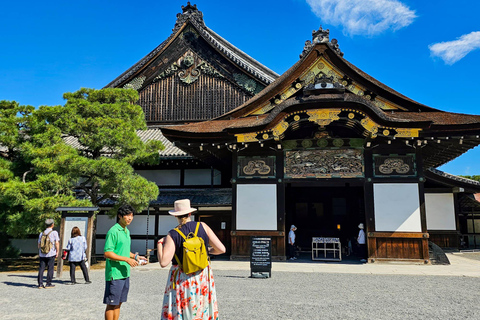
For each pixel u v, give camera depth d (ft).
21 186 43.32
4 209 49.55
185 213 14.60
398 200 49.60
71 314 22.34
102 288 32.19
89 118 49.11
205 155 61.46
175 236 14.12
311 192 74.95
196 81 86.58
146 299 26.73
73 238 35.32
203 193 67.10
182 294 13.71
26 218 45.14
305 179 52.54
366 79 53.88
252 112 57.82
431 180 76.38
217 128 54.54
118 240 17.60
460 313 22.17
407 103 53.62
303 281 34.68
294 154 53.67
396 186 50.03
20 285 33.71
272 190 53.11
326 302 25.25
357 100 47.24
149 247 65.98
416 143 49.70
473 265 47.32
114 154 55.47
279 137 49.96
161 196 67.46
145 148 54.80
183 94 86.69
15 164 52.95
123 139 49.55
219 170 70.44
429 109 53.42
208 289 14.17
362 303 24.91
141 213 67.26
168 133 53.01
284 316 21.40
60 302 25.90
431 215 79.00
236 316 21.39
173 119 86.07
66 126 49.14
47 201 42.45
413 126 46.68
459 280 35.19
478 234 97.76
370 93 54.49
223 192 66.74
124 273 17.65
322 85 49.96
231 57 83.82
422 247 47.98
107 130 48.83
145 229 66.69
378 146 51.49
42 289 31.45
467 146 53.93
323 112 48.32
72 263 34.99
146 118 87.30
